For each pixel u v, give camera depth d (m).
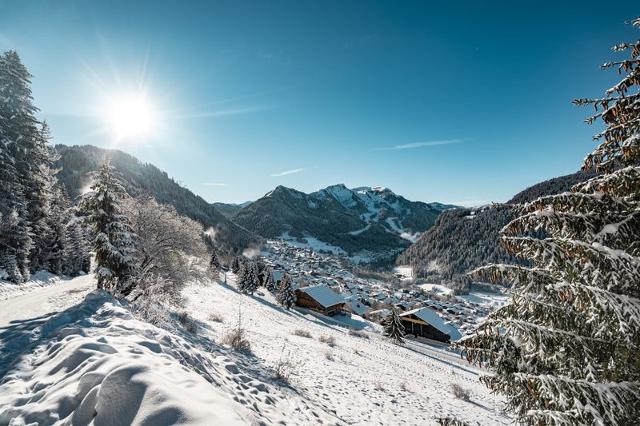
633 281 4.05
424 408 13.28
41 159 34.28
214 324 20.16
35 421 4.56
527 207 4.89
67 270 44.38
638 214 4.27
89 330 8.21
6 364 6.78
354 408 10.40
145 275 19.27
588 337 4.27
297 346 19.50
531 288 4.55
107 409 4.28
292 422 6.98
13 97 31.14
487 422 14.26
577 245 4.14
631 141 4.42
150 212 24.55
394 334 46.28
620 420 3.80
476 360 5.05
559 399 3.94
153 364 5.47
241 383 8.30
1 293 20.58
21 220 28.09
